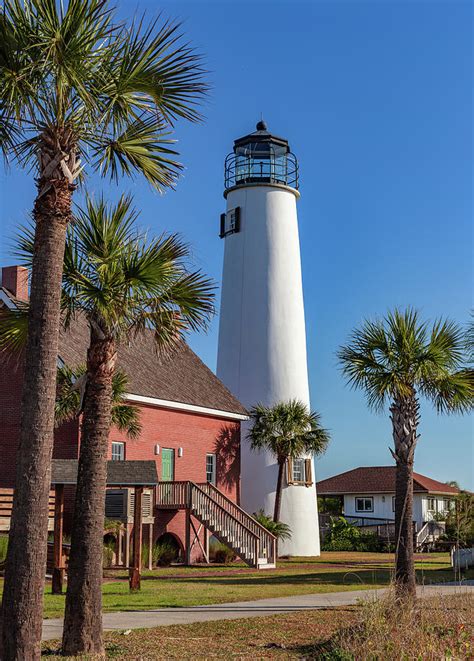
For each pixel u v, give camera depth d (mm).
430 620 11406
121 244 10992
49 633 11289
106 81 8914
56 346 8211
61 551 17266
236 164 39250
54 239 8352
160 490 28219
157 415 29484
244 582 20875
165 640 10922
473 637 10656
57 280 8312
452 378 16188
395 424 15859
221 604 15227
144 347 31875
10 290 27312
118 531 24281
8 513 19125
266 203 37844
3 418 26234
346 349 16406
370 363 16109
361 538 44312
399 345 16047
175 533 28984
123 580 20328
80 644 9578
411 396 16000
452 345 16219
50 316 8195
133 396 27547
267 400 36062
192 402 31125
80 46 8242
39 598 7754
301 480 36438
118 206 11070
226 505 29250
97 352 10445
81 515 9898
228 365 37219
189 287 11391
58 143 8508
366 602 12367
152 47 8859
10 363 26438
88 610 9664
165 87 9195
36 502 7832
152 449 28969
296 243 38375
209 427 32719
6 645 7598
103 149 9781
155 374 30703
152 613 13750
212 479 32750
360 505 53312
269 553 27797
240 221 38062
